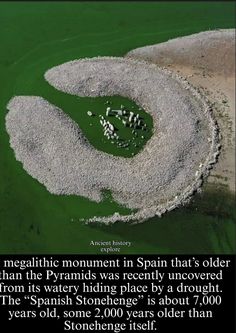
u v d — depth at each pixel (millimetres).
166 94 45219
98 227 36344
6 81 46375
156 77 46875
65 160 39719
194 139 42094
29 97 44500
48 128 41750
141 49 50125
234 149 42188
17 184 38531
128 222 36750
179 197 38406
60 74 46500
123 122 42969
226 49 50656
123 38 51562
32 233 35781
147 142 41844
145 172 39375
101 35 51844
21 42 50594
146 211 37406
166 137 41938
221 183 39719
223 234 36875
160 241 36031
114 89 45469
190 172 40031
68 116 43281
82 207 37438
